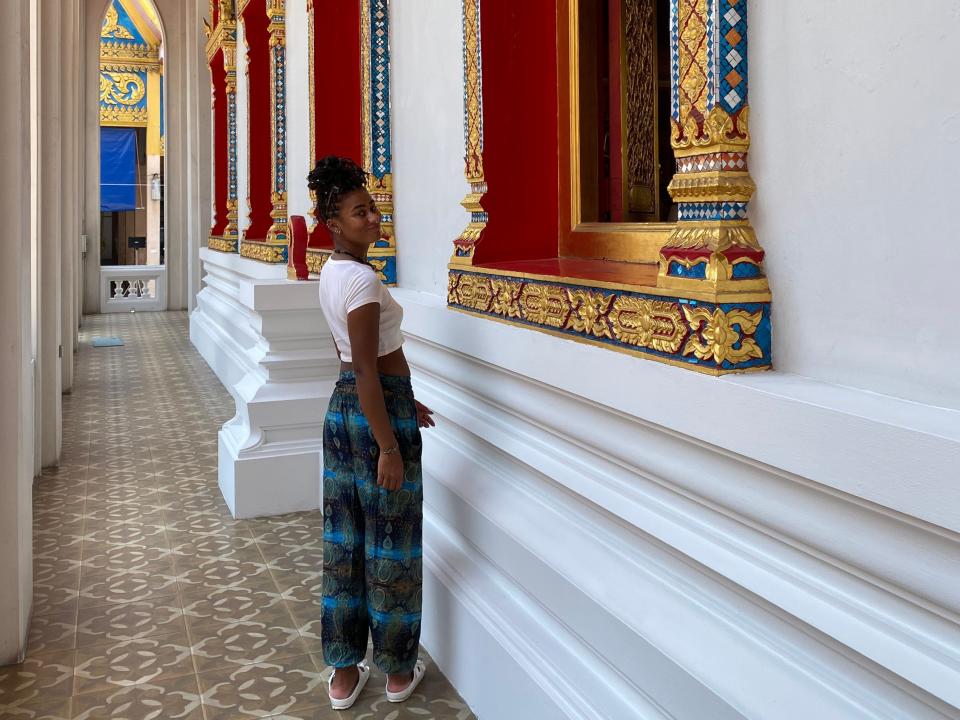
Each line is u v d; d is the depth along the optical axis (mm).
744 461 1663
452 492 3021
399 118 3973
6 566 3051
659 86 2740
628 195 2885
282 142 6359
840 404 1447
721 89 1766
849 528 1457
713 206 1806
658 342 1904
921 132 1412
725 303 1726
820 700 1522
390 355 2709
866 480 1360
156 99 20031
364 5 4070
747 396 1611
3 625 3051
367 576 2732
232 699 2842
